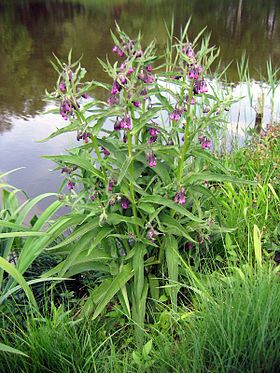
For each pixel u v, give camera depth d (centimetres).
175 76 270
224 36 1366
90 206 268
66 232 392
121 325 288
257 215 350
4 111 736
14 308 287
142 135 283
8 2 2264
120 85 236
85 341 253
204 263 316
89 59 1070
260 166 451
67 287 324
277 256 333
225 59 1035
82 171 299
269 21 1708
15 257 338
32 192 484
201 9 2106
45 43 1298
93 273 330
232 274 300
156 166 272
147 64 251
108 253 288
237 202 371
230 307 230
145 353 237
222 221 331
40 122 686
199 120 265
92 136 256
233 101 266
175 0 2452
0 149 591
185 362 222
